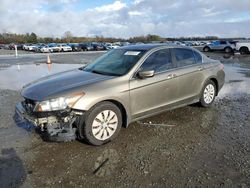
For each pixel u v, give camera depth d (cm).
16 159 373
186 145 414
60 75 496
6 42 8644
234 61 1864
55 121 389
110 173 337
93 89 409
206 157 374
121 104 438
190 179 320
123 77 445
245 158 370
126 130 477
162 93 493
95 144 412
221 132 465
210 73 593
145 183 314
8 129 482
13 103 668
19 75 1238
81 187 308
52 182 318
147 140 435
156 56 500
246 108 607
